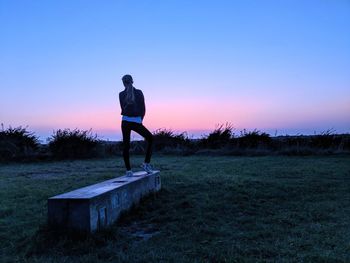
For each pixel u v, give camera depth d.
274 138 22.67
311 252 4.09
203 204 6.62
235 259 3.91
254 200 7.02
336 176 10.12
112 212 5.28
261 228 5.13
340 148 19.44
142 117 7.26
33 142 21.05
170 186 8.61
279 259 3.88
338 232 4.86
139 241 4.72
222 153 20.50
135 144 23.75
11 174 12.47
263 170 11.80
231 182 8.93
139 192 6.71
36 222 5.52
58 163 17.34
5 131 20.61
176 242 4.57
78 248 4.24
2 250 4.38
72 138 20.52
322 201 6.96
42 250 4.25
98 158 20.33
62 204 4.52
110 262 3.91
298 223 5.41
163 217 5.79
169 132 25.03
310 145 20.73
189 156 20.45
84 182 9.88
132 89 7.06
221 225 5.35
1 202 7.14
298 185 8.57
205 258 4.00
